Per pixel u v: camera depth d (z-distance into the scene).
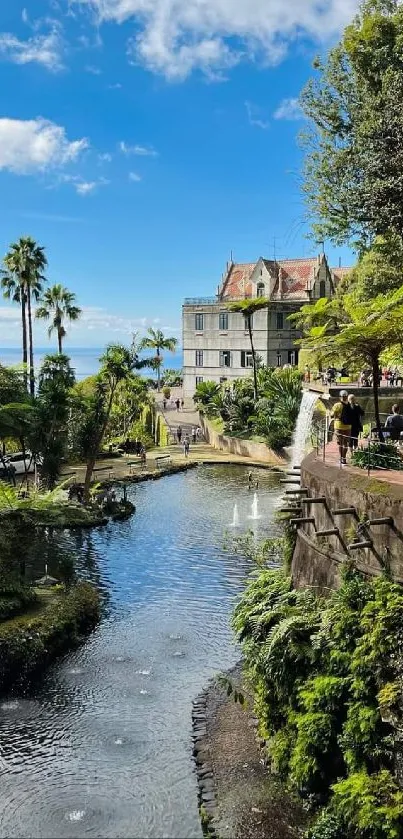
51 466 33.69
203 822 11.42
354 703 10.50
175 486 40.94
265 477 43.31
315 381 39.12
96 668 17.36
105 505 33.88
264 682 12.97
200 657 17.84
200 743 13.79
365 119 26.72
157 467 45.69
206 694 15.84
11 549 20.45
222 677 15.55
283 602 13.70
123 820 11.55
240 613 14.58
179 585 23.36
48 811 11.88
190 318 68.62
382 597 10.76
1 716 15.16
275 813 11.35
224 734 14.03
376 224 26.31
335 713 10.98
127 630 19.64
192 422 64.06
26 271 48.00
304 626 12.12
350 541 12.17
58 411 34.16
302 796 11.49
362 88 28.81
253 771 12.57
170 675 16.91
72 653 18.22
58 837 11.24
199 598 22.06
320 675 11.42
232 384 58.81
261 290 63.88
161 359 93.69
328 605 11.94
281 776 12.16
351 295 34.94
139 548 28.00
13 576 20.20
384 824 9.13
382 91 26.23
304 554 14.27
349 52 28.98
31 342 50.03
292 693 12.00
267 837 10.85
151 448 56.16
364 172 26.02
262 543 24.27
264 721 13.06
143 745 13.88
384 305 15.20
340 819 10.05
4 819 11.70
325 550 13.16
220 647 18.42
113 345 37.19
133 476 42.44
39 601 20.61
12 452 47.59
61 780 12.79
